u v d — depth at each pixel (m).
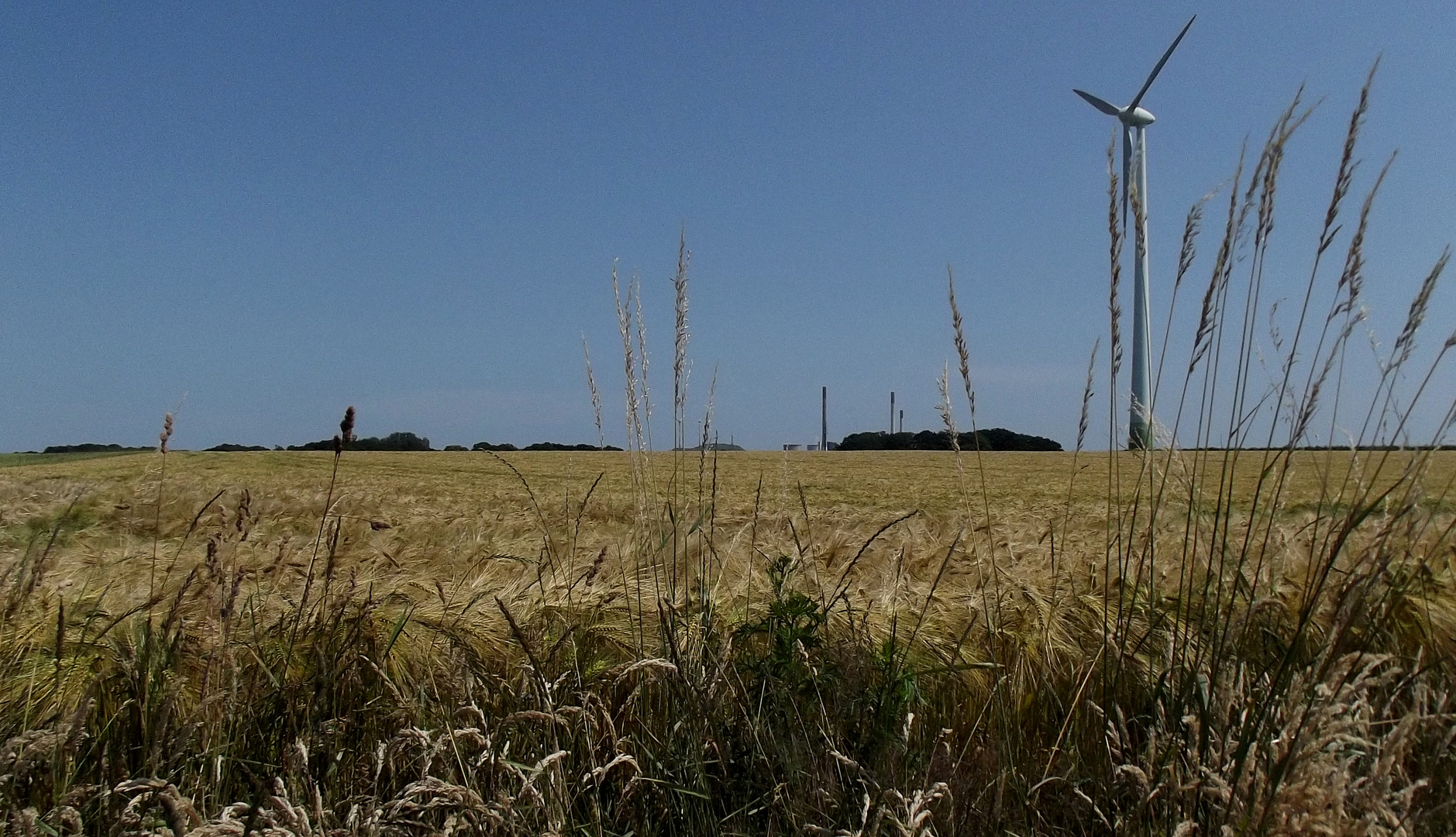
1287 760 2.39
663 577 5.03
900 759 3.18
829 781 3.11
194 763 3.41
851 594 5.25
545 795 3.10
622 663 4.41
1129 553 3.33
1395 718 3.10
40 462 47.44
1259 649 3.22
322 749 3.43
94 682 3.77
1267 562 3.51
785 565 3.87
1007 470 43.56
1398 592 2.88
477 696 4.02
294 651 4.13
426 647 4.52
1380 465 2.62
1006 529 8.70
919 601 5.19
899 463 54.69
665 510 4.30
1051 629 4.66
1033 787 3.28
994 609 4.99
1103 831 3.11
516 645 4.52
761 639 4.36
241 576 3.86
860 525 9.05
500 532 8.93
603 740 3.64
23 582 4.36
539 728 3.53
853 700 3.35
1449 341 2.46
